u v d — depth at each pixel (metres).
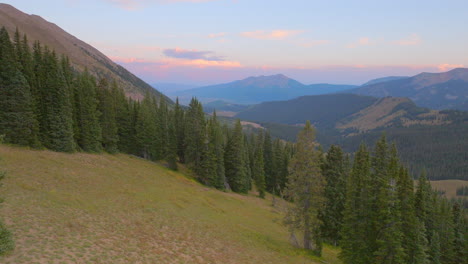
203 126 64.75
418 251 27.19
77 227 22.14
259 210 53.41
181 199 43.66
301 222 33.78
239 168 68.19
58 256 16.39
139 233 25.34
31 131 42.53
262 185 70.94
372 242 28.16
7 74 40.78
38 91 45.97
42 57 49.69
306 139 32.06
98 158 51.91
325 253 35.78
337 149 40.41
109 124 60.72
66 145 47.47
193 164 66.50
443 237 38.72
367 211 28.31
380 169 31.59
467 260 39.38
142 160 65.50
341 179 39.06
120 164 53.72
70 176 36.59
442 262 38.34
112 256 18.78
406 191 27.64
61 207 25.42
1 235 14.93
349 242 29.66
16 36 45.81
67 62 55.81
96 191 34.47
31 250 16.14
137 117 70.38
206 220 36.88
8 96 40.66
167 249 23.45
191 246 25.95
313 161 32.06
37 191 27.56
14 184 27.31
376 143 33.44
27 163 35.34
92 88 56.12
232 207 50.12
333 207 38.41
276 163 79.06
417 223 27.53
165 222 30.88
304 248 34.84
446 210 39.50
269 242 34.88
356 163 32.56
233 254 27.00
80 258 17.06
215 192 57.72
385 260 26.17
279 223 47.59
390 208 26.06
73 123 51.09
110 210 29.30
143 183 46.16
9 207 21.75
